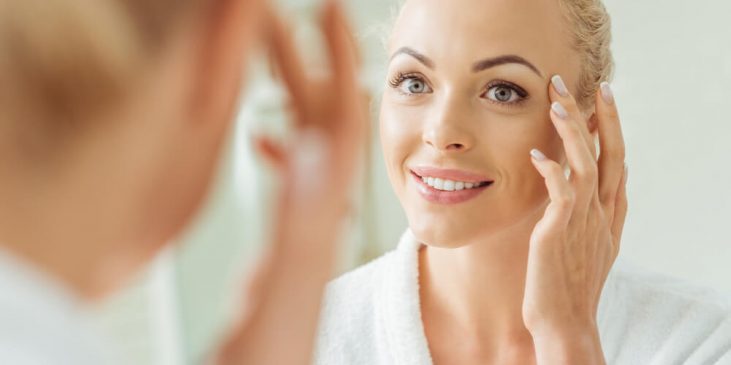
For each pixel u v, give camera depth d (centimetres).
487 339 102
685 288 105
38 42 21
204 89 25
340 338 109
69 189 23
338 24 29
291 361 28
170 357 207
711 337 99
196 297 204
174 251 198
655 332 101
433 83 88
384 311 106
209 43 24
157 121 24
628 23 141
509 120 87
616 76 144
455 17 87
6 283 21
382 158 199
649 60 141
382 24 107
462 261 100
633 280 106
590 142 91
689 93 138
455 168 88
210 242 200
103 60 22
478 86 87
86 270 24
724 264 139
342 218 29
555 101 88
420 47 88
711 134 137
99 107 22
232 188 191
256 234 192
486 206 89
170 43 23
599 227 93
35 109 21
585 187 89
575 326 92
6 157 22
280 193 29
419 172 90
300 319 28
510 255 98
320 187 29
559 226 89
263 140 30
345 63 29
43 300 22
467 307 101
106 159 23
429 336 105
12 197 22
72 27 21
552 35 88
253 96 151
